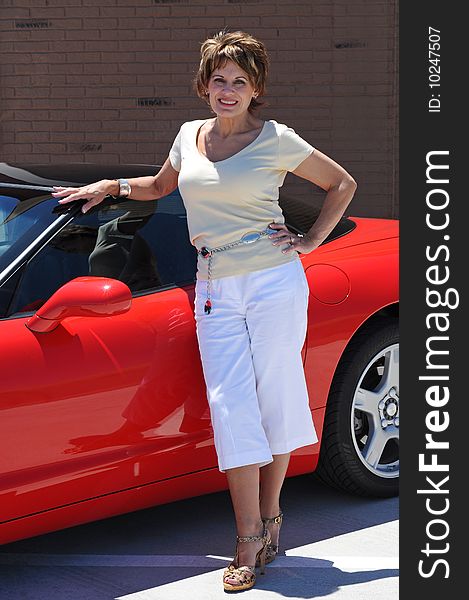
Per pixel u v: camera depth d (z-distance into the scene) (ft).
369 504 16.03
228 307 13.20
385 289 15.60
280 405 13.38
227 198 13.01
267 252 13.16
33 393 12.57
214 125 13.37
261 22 30.60
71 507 13.12
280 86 30.76
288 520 15.40
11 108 31.27
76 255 13.66
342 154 30.89
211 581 13.51
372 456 15.81
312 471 15.34
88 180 14.65
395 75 30.55
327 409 15.35
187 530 15.24
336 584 13.35
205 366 13.32
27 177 14.78
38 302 13.16
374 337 15.55
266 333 13.17
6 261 13.25
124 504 13.62
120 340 13.26
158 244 14.35
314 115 30.78
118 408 13.20
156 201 14.74
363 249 16.12
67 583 13.51
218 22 30.68
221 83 12.92
